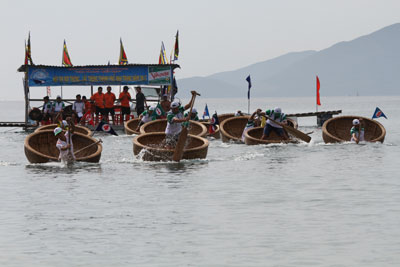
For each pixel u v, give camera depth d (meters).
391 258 15.45
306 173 30.56
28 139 36.94
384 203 22.48
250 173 30.72
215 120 56.84
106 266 15.14
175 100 37.25
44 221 20.11
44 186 27.25
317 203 22.69
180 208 21.98
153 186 26.89
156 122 46.31
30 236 18.12
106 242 17.36
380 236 17.62
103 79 70.56
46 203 23.23
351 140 47.22
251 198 23.83
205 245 16.95
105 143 50.75
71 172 31.73
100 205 22.73
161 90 71.50
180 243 17.19
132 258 15.78
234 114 69.75
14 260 15.71
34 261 15.60
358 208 21.66
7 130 75.38
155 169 32.62
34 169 33.09
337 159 36.50
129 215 20.89
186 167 33.31
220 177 29.41
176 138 37.22
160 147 38.50
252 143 46.50
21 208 22.33
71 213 21.34
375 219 19.84
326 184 27.05
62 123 36.75
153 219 20.22
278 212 21.16
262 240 17.38
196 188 26.27
